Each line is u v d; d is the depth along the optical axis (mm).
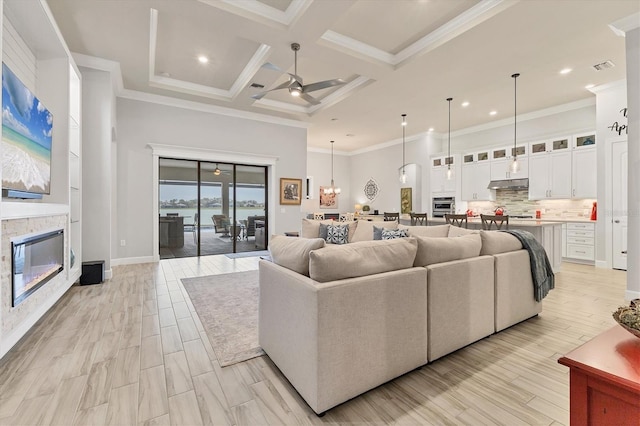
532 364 2002
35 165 2506
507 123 6750
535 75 4441
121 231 5227
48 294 2619
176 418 1484
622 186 4707
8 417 1475
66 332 2465
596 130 4930
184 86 5270
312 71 4664
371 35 3670
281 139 6926
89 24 3242
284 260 1932
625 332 1276
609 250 4867
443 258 2133
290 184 7078
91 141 4027
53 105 3117
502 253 2559
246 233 6812
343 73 4754
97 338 2357
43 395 1649
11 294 1942
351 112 6270
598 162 4953
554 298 3383
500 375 1875
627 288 3293
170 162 5922
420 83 4723
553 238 4637
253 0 3045
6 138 2025
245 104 5863
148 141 5430
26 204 2127
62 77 3160
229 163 6566
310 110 6469
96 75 4055
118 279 4188
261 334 2156
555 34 3346
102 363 1991
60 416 1486
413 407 1581
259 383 1791
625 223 4680
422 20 3371
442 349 2037
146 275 4449
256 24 3156
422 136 8156
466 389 1734
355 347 1611
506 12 2953
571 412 1066
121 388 1724
